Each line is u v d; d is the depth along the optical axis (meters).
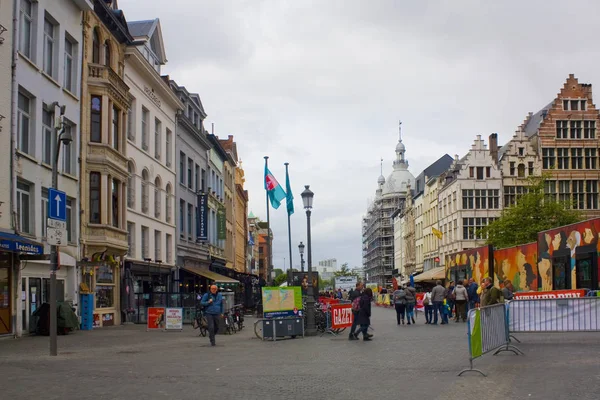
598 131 70.19
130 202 36.78
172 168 45.06
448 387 10.27
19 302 23.36
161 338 22.91
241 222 84.12
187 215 49.22
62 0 27.77
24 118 24.88
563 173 69.44
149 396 9.74
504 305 15.12
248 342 20.89
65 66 28.59
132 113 37.34
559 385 10.12
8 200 22.84
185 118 47.47
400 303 29.59
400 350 16.66
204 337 23.44
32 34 25.42
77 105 29.23
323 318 24.75
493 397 9.26
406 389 10.17
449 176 79.44
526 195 57.12
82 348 18.53
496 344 14.00
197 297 33.66
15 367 13.40
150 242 39.75
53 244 16.17
